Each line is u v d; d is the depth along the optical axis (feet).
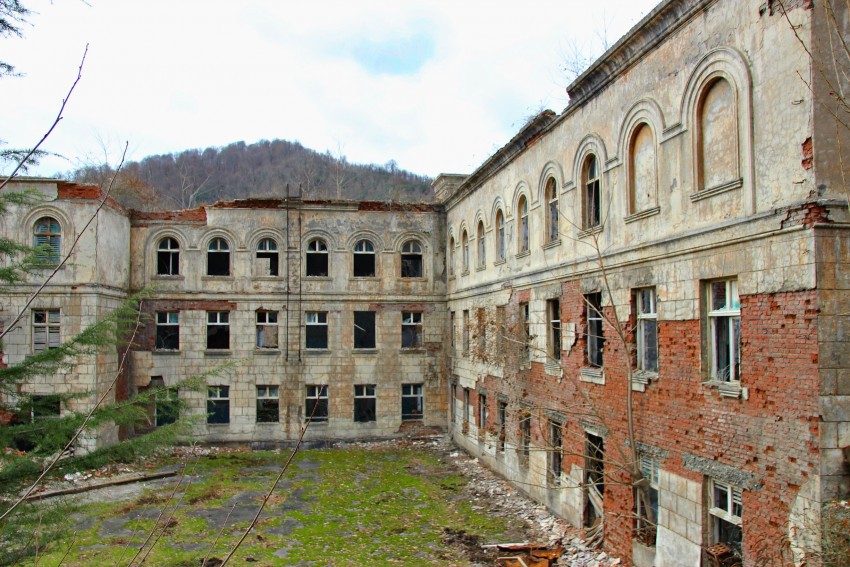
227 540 52.70
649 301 43.83
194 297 94.68
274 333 97.35
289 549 51.08
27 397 24.77
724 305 36.29
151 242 94.22
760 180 32.73
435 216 101.60
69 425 23.48
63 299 79.87
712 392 35.81
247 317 95.86
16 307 78.95
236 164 244.83
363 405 98.48
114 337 27.32
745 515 32.73
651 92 42.34
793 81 30.71
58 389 78.18
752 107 33.27
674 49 39.86
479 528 55.57
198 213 95.81
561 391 55.98
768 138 32.22
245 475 75.56
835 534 27.12
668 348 40.14
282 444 94.68
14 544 22.94
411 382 98.99
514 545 49.14
